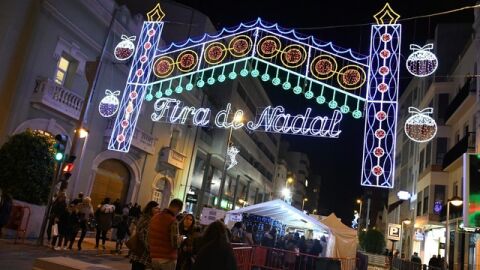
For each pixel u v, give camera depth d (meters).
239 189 59.84
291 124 17.88
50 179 16.89
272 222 23.20
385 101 14.38
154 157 30.41
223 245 4.98
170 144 33.03
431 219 31.20
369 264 39.00
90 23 22.83
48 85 19.67
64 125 21.73
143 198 29.53
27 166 16.12
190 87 20.30
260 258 15.65
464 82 29.12
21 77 18.89
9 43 18.22
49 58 20.52
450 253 26.97
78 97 21.67
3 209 14.05
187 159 35.84
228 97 44.78
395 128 14.13
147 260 7.52
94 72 18.73
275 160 80.06
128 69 26.22
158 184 31.98
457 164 27.41
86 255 14.68
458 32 37.12
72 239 15.19
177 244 7.15
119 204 22.00
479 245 21.80
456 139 30.30
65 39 21.30
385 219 67.69
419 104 41.81
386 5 15.13
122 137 21.77
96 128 24.12
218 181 48.91
